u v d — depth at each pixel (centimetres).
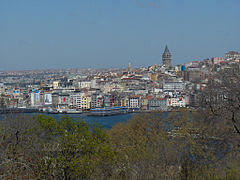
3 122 8212
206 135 7612
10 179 4738
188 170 7106
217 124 7706
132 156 7812
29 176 5091
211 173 6981
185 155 7331
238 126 7344
